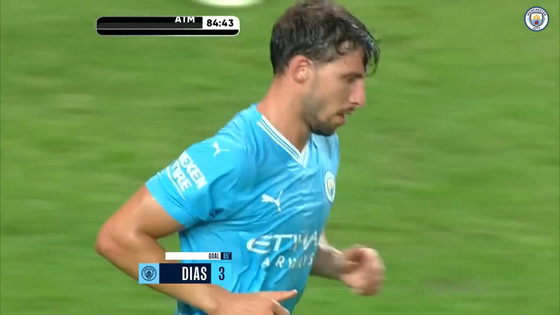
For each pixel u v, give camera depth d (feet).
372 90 101.45
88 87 102.47
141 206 39.45
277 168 39.83
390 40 111.86
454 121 96.37
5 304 67.97
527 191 85.25
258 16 116.57
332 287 70.85
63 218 79.30
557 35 114.32
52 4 120.26
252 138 39.42
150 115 97.14
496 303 69.41
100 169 87.10
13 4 120.47
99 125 95.09
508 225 79.97
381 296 69.82
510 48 111.34
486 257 75.36
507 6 120.37
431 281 72.08
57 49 110.11
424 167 88.48
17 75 104.78
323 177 42.39
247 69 105.91
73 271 72.33
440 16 117.60
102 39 111.96
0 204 81.30
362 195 83.46
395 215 80.74
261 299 39.68
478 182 86.43
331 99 39.58
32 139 92.22
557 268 74.02
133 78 104.17
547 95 102.27
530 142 93.30
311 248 43.01
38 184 84.53
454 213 81.35
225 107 98.89
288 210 40.42
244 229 40.19
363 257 47.11
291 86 39.68
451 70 106.32
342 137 92.89
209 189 38.88
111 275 71.87
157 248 39.91
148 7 118.62
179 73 105.09
